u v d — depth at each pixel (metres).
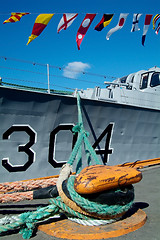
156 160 7.54
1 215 3.38
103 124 5.92
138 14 5.21
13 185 3.12
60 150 5.29
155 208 3.53
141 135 6.89
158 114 7.07
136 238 2.46
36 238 2.52
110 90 7.40
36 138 4.93
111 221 2.71
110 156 6.25
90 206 2.56
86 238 2.44
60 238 2.49
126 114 6.29
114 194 2.64
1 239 2.54
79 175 2.67
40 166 5.06
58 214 2.94
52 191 2.85
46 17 4.20
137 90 7.70
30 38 4.27
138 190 4.82
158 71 8.21
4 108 4.46
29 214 2.61
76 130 4.60
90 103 5.50
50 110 4.96
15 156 4.75
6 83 4.79
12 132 4.65
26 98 4.61
